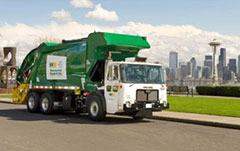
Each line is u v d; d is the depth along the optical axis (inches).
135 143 410.9
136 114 596.7
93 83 661.3
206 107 858.1
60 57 747.4
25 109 888.9
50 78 769.6
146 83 609.6
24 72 858.8
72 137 449.1
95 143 407.8
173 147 390.3
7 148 375.9
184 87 1430.9
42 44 805.2
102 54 650.8
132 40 668.7
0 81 1824.6
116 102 596.7
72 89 705.6
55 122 612.1
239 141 436.8
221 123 579.8
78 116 725.3
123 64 599.5
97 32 656.4
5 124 577.6
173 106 885.2
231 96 1466.5
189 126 581.0
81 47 697.0
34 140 425.1
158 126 573.0
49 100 745.6
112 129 527.8
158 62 639.1
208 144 412.8
